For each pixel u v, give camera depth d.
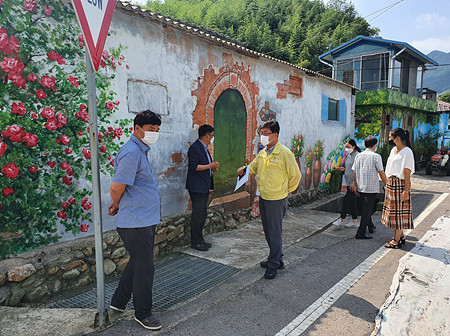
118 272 4.15
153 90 4.73
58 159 3.69
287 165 3.97
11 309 3.11
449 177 15.27
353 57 19.39
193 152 4.86
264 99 7.10
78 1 2.48
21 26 3.34
